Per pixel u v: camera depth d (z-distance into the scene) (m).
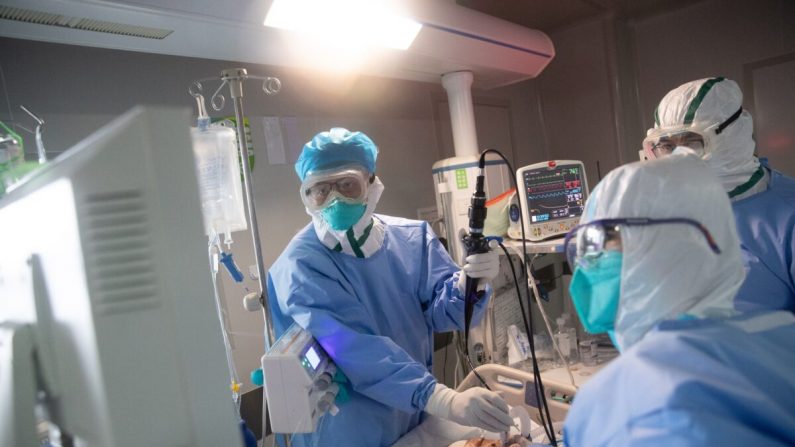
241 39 1.46
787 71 2.71
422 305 1.60
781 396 0.48
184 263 0.42
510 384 1.70
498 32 2.04
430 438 1.32
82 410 0.45
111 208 0.41
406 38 1.71
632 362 0.51
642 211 0.60
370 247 1.44
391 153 2.40
